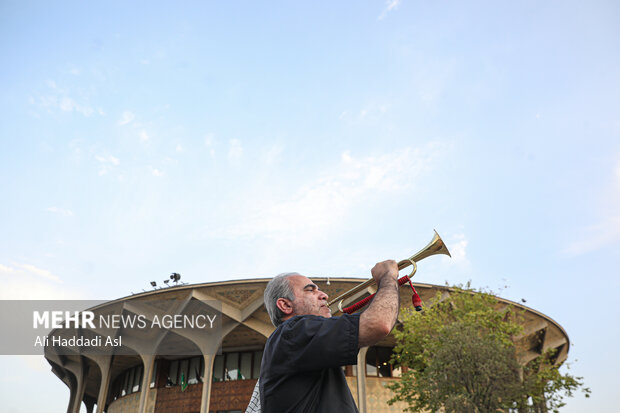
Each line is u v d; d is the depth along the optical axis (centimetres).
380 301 181
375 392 2867
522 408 1738
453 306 2225
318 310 210
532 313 3073
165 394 3222
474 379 1677
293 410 170
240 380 3064
